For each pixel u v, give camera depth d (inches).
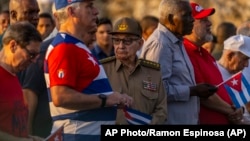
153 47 379.6
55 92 321.4
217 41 539.5
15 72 311.0
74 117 327.6
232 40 426.0
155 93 367.6
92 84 327.9
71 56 324.2
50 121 379.9
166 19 384.5
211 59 412.5
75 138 327.9
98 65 331.0
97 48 477.1
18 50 307.9
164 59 378.9
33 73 371.6
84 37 333.4
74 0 331.0
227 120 412.5
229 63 426.9
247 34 481.7
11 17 379.2
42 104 378.0
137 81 366.0
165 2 386.0
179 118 380.8
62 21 332.5
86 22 331.9
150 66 369.7
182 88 378.9
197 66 402.6
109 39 475.2
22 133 312.7
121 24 364.5
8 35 308.3
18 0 375.9
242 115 414.0
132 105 364.5
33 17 377.7
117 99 328.8
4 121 307.1
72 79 323.0
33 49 308.8
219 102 407.2
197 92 380.8
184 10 381.4
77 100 321.4
